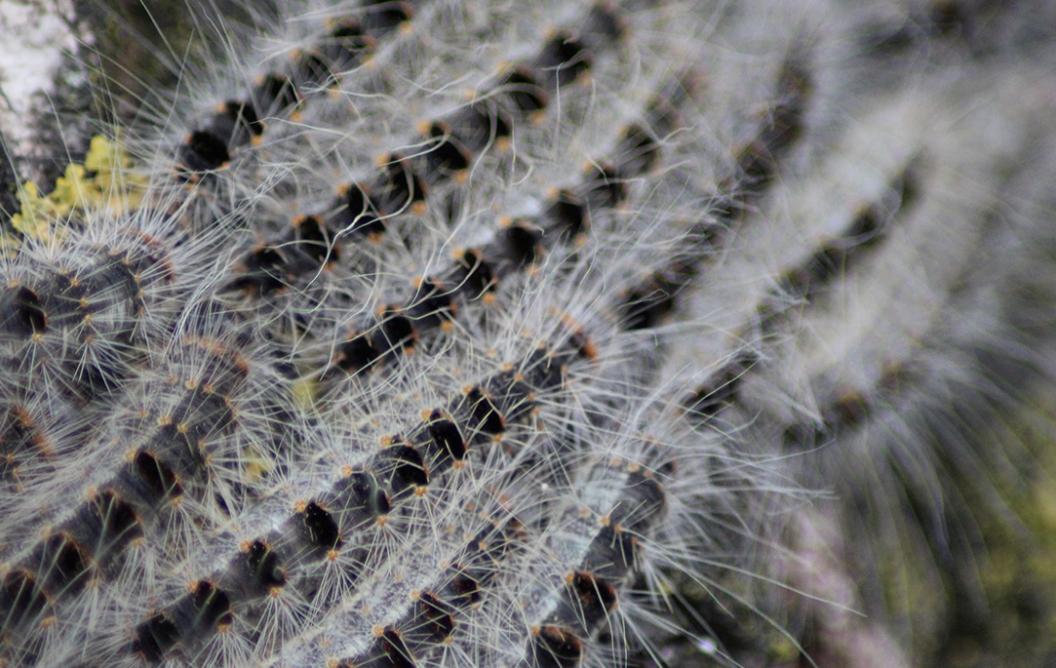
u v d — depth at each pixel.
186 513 0.15
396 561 0.15
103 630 0.15
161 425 0.15
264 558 0.15
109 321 0.15
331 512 0.15
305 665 0.15
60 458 0.15
